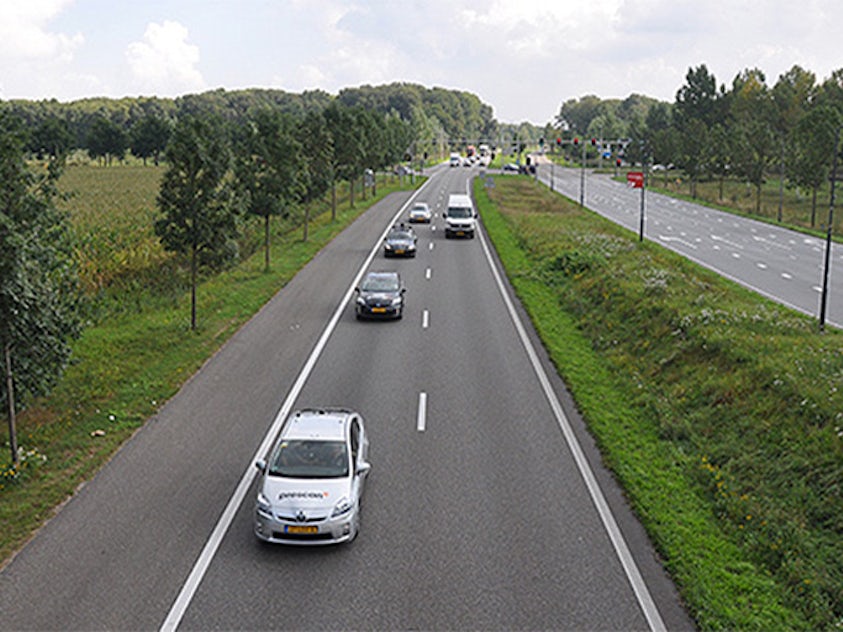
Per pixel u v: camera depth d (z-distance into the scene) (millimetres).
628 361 24141
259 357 23719
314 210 67312
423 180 116562
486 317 29766
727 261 45844
